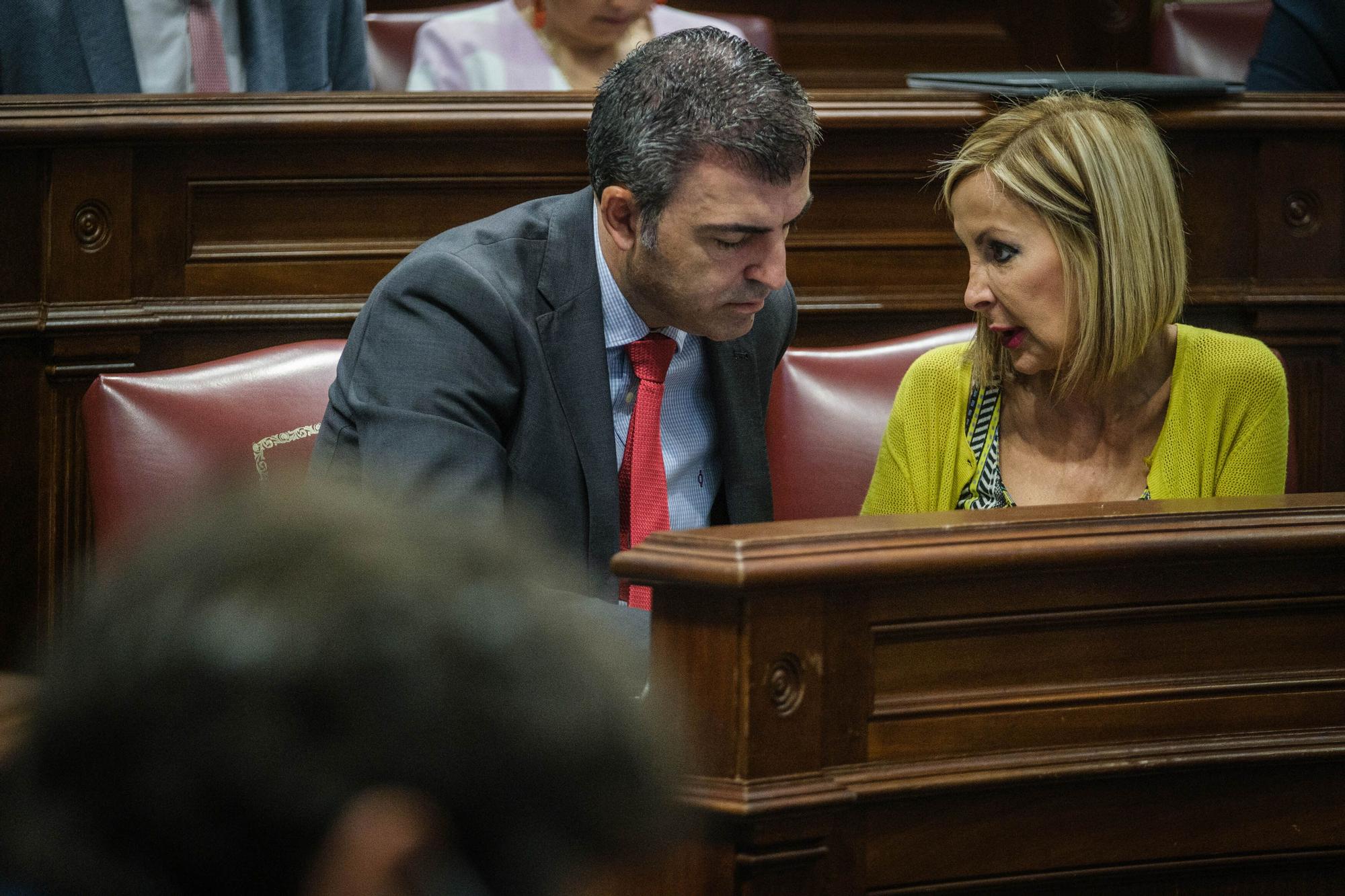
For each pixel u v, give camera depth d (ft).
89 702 3.68
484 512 18.29
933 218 31.81
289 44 34.09
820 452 26.89
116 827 3.67
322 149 28.89
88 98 27.58
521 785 3.78
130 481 24.26
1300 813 17.04
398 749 3.68
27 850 3.67
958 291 32.07
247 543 3.89
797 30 57.00
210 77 32.48
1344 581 17.13
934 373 24.08
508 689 3.82
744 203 20.07
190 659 3.67
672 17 40.24
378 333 21.35
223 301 28.89
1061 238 21.33
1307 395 33.24
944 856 15.67
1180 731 16.53
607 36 37.17
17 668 4.47
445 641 3.80
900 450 24.23
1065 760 15.96
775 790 14.55
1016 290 21.74
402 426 20.25
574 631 4.03
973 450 23.73
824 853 14.89
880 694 15.35
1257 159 32.53
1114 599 16.26
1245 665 16.88
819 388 27.22
